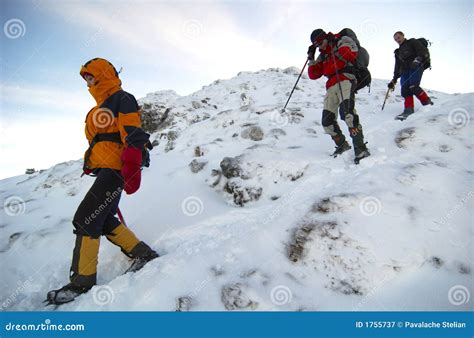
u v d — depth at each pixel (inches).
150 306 82.9
